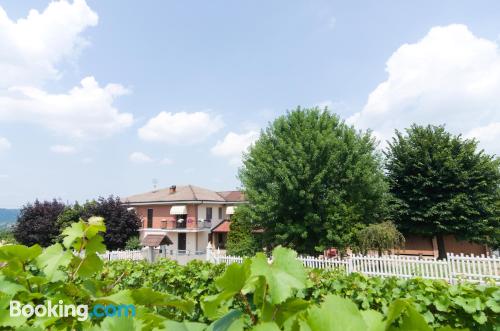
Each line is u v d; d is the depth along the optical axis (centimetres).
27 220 2833
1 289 119
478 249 2464
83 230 151
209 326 85
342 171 1945
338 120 2148
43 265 139
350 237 1867
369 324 67
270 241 2038
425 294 357
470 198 2202
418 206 2273
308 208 1864
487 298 318
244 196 2198
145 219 3788
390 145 2464
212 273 538
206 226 3666
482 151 2283
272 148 2053
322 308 63
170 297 131
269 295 87
